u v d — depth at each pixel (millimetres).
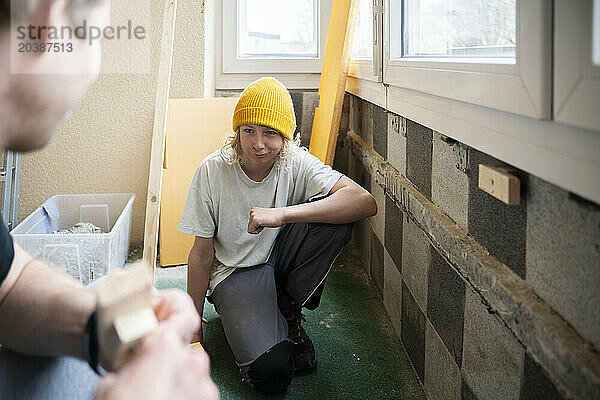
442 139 1502
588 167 779
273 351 1744
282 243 2014
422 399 1720
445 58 1553
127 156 2941
